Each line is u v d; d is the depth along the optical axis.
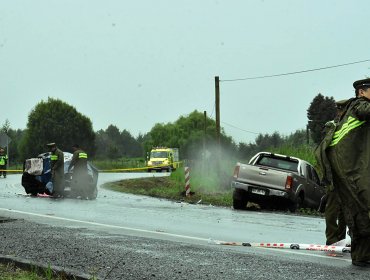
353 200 16.55
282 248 20.81
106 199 49.91
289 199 46.91
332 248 19.95
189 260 16.70
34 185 49.78
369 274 15.38
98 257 17.03
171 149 177.75
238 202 48.00
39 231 22.86
